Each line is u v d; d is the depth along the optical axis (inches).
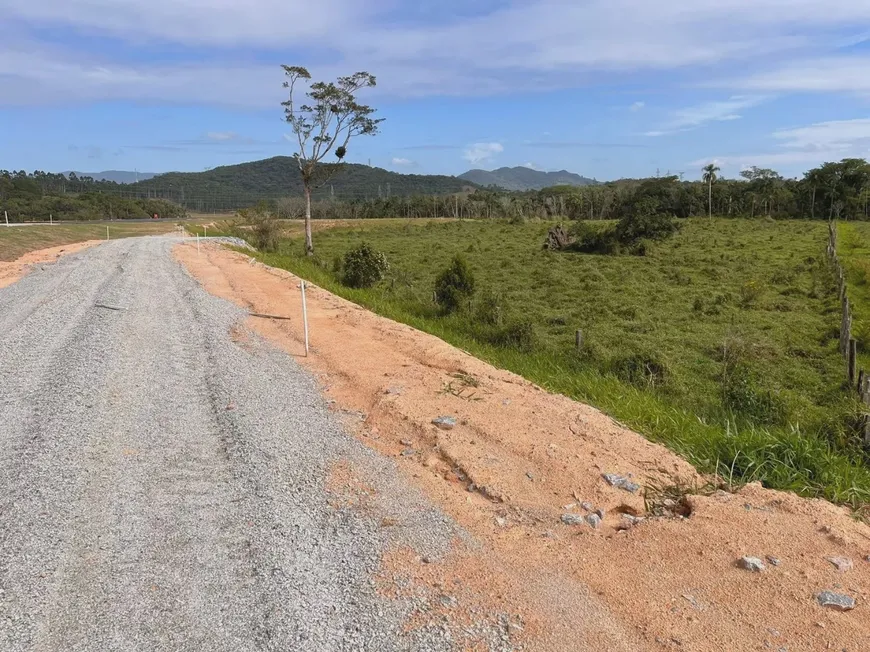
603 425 239.6
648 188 3085.6
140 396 278.7
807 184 3075.8
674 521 165.8
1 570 144.0
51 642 121.0
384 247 1742.1
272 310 508.4
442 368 329.1
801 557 147.9
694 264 1242.0
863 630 122.3
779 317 760.3
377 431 236.2
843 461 217.5
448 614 128.3
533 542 157.5
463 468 198.7
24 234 1364.4
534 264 1284.4
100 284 657.6
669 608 129.8
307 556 150.7
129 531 162.9
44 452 212.4
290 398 276.4
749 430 254.1
